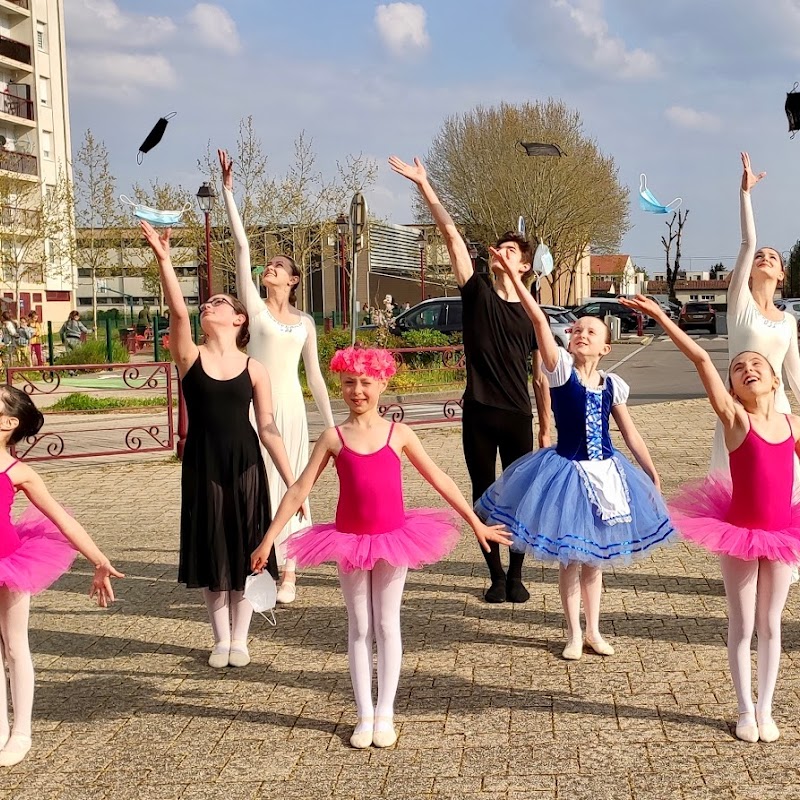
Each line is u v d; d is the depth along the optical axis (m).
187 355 4.99
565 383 4.89
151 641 5.54
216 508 4.91
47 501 4.19
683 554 6.99
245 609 5.12
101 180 43.53
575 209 47.47
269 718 4.43
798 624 5.48
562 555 4.64
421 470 4.33
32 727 4.40
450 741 4.11
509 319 5.83
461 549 7.34
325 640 5.46
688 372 24.36
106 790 3.79
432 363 20.03
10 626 4.08
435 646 5.25
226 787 3.78
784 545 3.92
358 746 4.08
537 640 5.32
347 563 4.08
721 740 4.04
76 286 51.53
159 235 4.94
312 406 16.36
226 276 39.94
